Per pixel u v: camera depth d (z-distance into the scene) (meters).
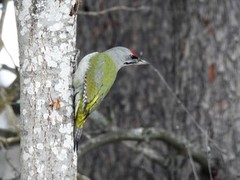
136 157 15.48
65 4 10.01
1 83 14.98
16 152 16.11
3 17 12.90
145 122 15.52
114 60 12.05
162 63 15.62
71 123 9.98
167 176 15.27
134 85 15.69
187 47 15.07
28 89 9.82
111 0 16.00
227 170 14.51
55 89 9.88
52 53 9.92
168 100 15.42
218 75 14.77
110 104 15.77
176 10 15.39
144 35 15.78
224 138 14.59
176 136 14.15
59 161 9.77
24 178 9.70
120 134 13.95
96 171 15.65
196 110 14.86
